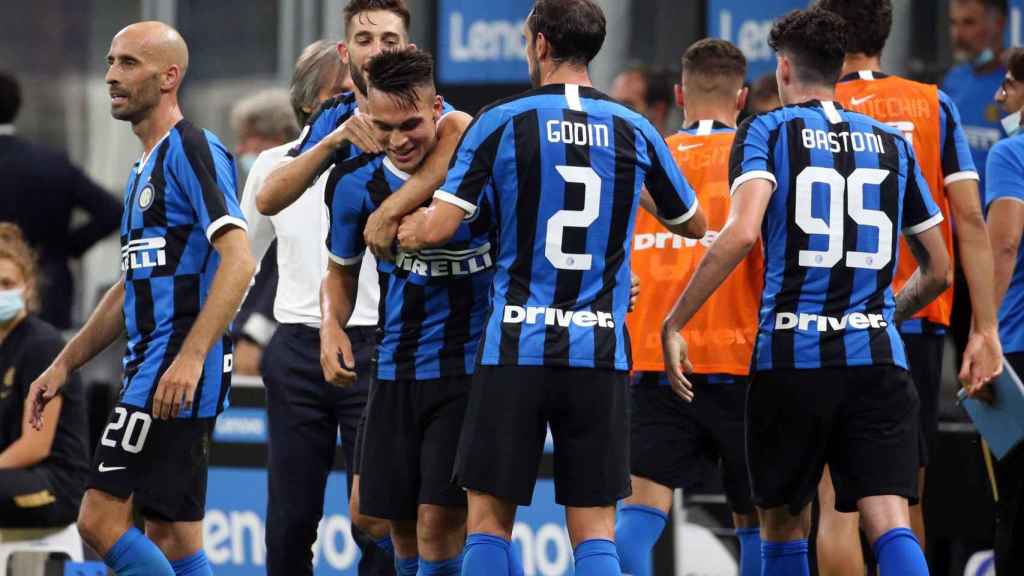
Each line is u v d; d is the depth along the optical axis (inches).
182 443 621.0
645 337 688.4
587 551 541.3
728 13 1017.5
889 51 997.2
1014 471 679.7
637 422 697.0
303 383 722.8
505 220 538.9
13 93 973.8
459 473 541.3
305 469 724.7
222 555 861.8
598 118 540.1
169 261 617.9
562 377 534.9
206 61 1162.0
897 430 575.8
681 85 722.8
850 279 575.2
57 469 815.7
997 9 887.7
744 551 700.0
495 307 543.5
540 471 824.3
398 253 570.6
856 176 575.8
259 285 946.1
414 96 543.8
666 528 819.4
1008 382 654.5
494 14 1011.9
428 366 574.9
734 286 677.9
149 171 620.7
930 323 676.7
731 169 582.9
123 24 1211.2
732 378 681.6
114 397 1016.9
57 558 813.2
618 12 1060.5
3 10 1214.3
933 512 812.0
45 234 976.3
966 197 655.1
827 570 617.9
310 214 728.3
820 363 571.8
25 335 832.9
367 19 612.7
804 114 582.2
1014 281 717.9
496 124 534.3
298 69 736.3
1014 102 722.8
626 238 547.8
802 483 591.2
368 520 660.7
